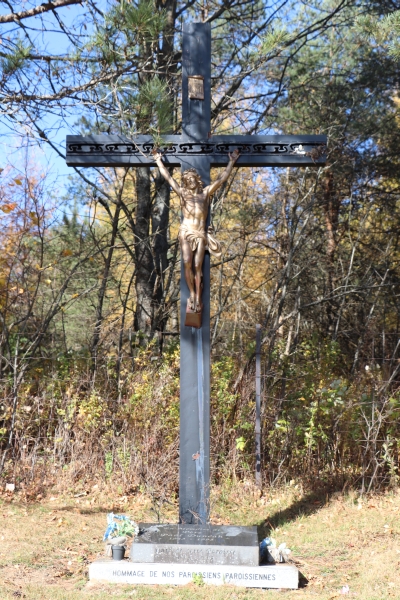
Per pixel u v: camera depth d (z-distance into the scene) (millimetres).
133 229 8781
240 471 6613
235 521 5609
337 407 6629
